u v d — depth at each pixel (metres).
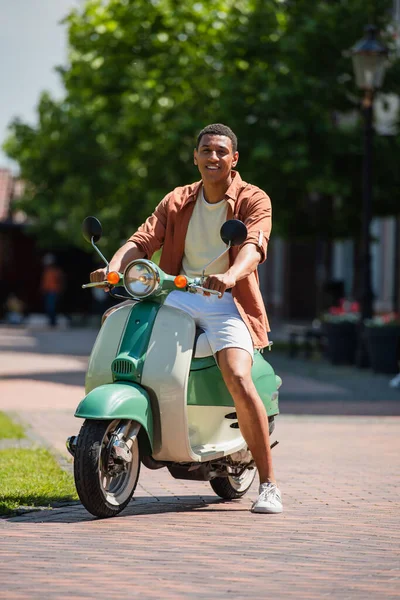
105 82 34.19
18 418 16.25
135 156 34.75
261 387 9.33
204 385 9.01
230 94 28.39
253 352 9.09
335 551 7.87
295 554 7.75
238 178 9.34
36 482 10.34
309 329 30.03
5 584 6.88
